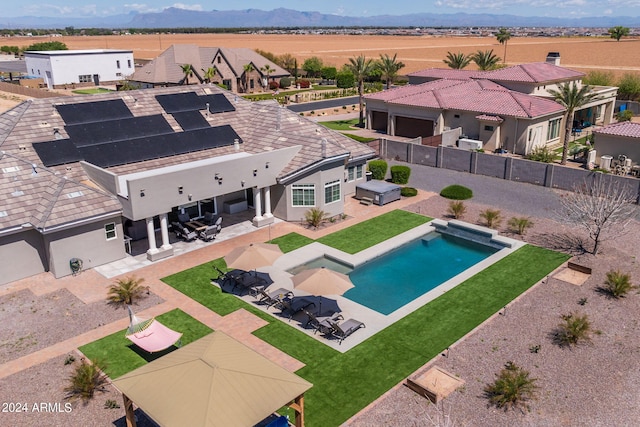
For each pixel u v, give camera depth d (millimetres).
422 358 18062
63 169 27281
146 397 12781
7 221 23078
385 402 15906
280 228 29922
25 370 17766
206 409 12070
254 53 95062
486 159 39812
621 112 60000
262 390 12883
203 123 33875
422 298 22203
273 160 29422
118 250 25812
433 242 28812
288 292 22172
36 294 22672
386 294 23156
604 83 67688
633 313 20750
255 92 89375
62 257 23938
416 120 52219
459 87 53062
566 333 18875
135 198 24125
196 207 30719
